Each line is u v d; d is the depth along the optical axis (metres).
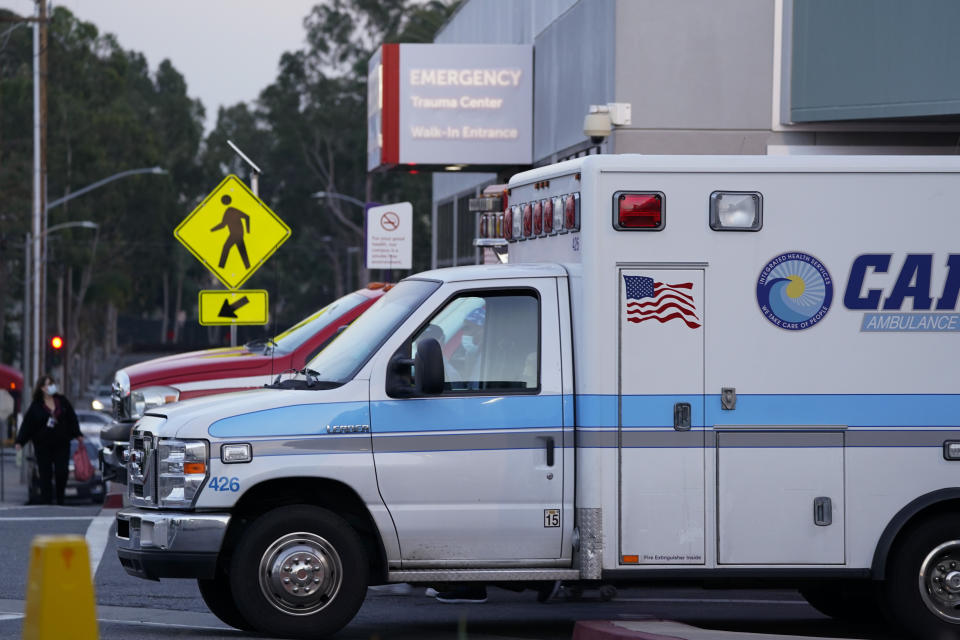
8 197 139.00
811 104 35.72
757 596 26.36
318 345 28.59
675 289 19.97
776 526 20.00
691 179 20.03
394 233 46.47
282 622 19.39
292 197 183.12
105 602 24.33
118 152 161.12
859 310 20.27
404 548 19.75
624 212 19.84
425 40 153.62
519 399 19.94
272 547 19.41
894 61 34.44
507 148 47.16
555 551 19.94
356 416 19.73
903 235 20.34
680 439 19.89
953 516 20.33
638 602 25.50
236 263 37.94
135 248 171.00
